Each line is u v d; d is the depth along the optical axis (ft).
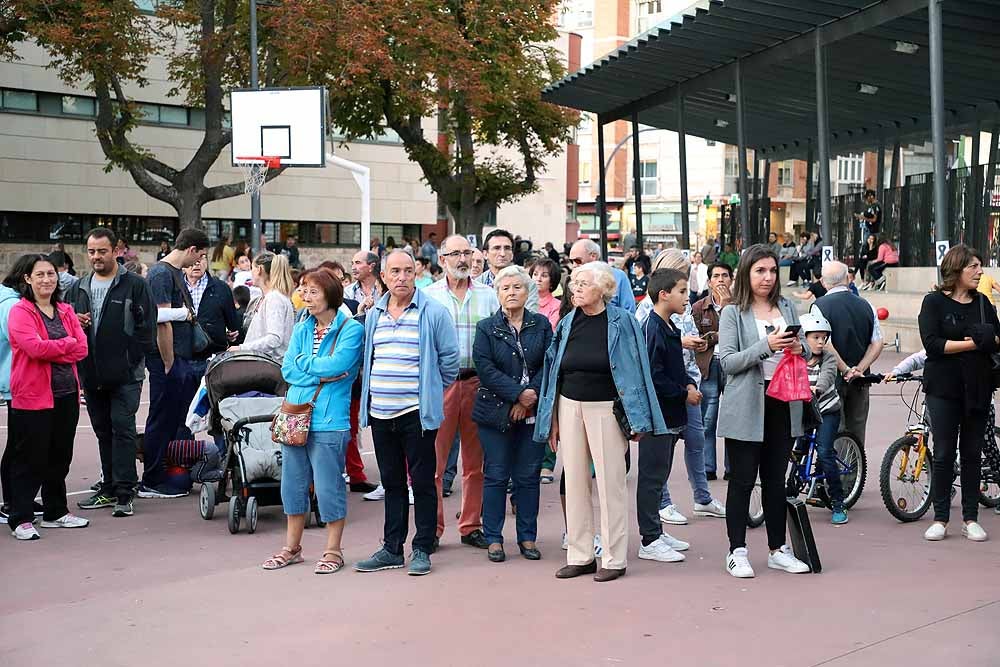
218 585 24.58
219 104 104.73
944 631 20.67
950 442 28.12
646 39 75.51
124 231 128.77
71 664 19.60
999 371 27.94
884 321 79.56
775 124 112.47
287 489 26.16
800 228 178.50
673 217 225.76
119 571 25.90
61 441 30.19
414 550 25.67
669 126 117.50
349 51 97.91
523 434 26.81
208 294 35.76
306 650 20.11
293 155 80.23
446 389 28.14
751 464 24.89
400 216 154.10
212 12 100.22
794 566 25.00
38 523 30.76
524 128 126.11
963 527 29.30
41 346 28.86
